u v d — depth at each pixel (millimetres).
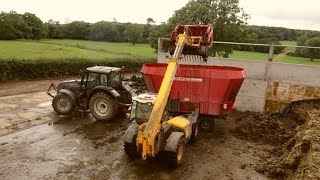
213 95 10570
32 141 9125
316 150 6988
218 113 10719
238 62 13555
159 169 7734
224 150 9281
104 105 11211
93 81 11547
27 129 10133
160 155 8453
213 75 10320
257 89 13383
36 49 41062
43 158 8016
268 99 13289
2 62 18188
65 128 10461
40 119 11289
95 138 9672
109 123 11258
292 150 8039
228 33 22531
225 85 10258
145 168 7742
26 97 14672
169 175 7438
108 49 45781
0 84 17516
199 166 8062
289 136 10016
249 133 10742
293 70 12664
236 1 22578
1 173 7094
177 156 7609
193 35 10969
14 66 18938
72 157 8180
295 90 12734
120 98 11844
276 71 12969
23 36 62500
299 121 11477
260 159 8680
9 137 9336
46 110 12570
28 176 7031
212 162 8359
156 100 7551
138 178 7191
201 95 10695
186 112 11023
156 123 7172
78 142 9266
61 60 21969
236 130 11094
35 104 13438
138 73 27016
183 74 10648
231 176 7566
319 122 9078
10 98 14281
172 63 8352
